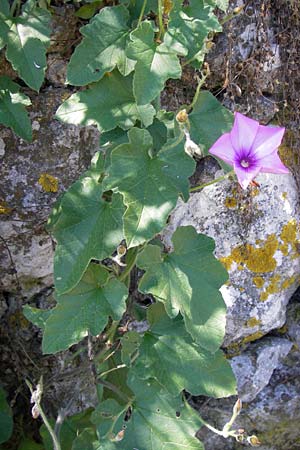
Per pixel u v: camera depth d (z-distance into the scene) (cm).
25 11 28
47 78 32
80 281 28
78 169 32
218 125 28
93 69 28
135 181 25
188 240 28
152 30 26
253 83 34
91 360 31
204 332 27
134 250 29
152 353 29
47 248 34
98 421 29
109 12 28
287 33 34
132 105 28
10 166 32
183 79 33
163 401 30
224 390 29
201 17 27
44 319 29
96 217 27
